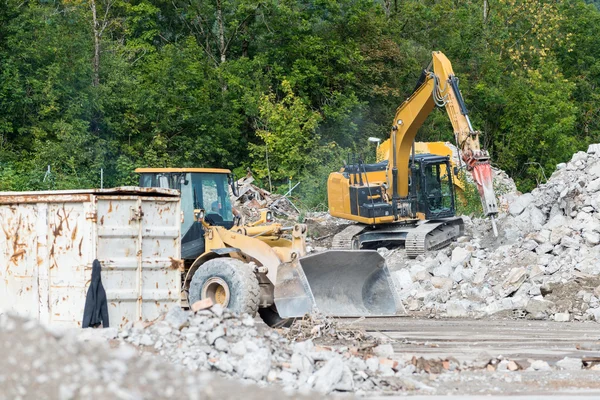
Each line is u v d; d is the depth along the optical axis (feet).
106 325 102.83
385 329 127.24
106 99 301.84
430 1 448.65
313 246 224.33
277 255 124.26
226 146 344.69
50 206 106.83
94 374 59.93
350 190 206.39
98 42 312.29
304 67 367.66
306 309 115.24
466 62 417.69
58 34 289.33
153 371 64.03
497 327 130.00
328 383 74.90
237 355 81.56
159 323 86.89
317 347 92.38
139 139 314.76
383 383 79.71
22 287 108.47
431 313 148.46
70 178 267.18
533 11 435.53
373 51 387.55
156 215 109.91
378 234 206.18
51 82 280.10
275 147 334.44
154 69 328.90
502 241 176.24
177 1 373.20
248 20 374.02
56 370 60.34
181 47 360.07
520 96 404.16
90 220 103.50
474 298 152.97
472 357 96.78
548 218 186.09
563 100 412.98
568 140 398.83
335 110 367.66
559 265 154.61
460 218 206.80
